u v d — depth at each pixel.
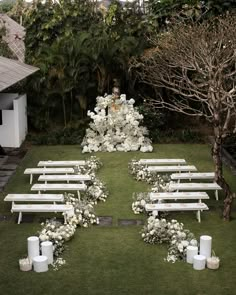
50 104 14.42
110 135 12.52
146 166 10.34
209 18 12.73
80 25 15.80
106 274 5.82
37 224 7.44
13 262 6.14
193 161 11.44
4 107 14.19
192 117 15.20
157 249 6.52
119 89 14.15
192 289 5.46
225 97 7.59
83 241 6.79
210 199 8.66
